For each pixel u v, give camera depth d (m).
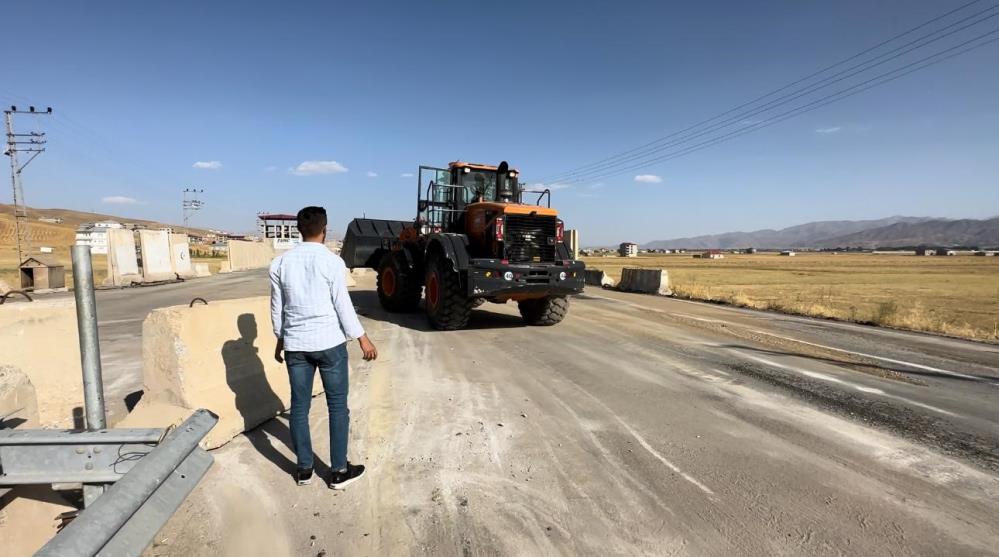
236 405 4.15
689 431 4.36
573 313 12.00
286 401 4.68
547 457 3.79
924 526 2.95
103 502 1.58
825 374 6.43
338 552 2.63
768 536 2.82
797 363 7.03
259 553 2.61
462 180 10.70
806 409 5.00
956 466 3.77
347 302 3.23
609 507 3.10
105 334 8.52
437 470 3.55
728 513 3.05
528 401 5.09
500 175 10.93
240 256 36.31
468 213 9.97
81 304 2.25
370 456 3.75
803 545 2.75
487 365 6.55
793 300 18.89
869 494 3.31
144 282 20.25
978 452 4.04
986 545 2.78
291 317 3.19
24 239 91.75
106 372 5.98
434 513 3.01
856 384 5.98
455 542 2.73
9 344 3.82
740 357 7.30
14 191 39.75
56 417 3.93
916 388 5.90
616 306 13.90
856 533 2.87
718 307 15.31
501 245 8.85
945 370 6.96
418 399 5.09
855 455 3.92
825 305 16.67
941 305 20.55
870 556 2.66
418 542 2.72
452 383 5.68
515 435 4.20
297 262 3.18
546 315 9.63
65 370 4.05
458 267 8.56
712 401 5.20
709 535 2.83
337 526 2.86
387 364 6.52
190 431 2.19
